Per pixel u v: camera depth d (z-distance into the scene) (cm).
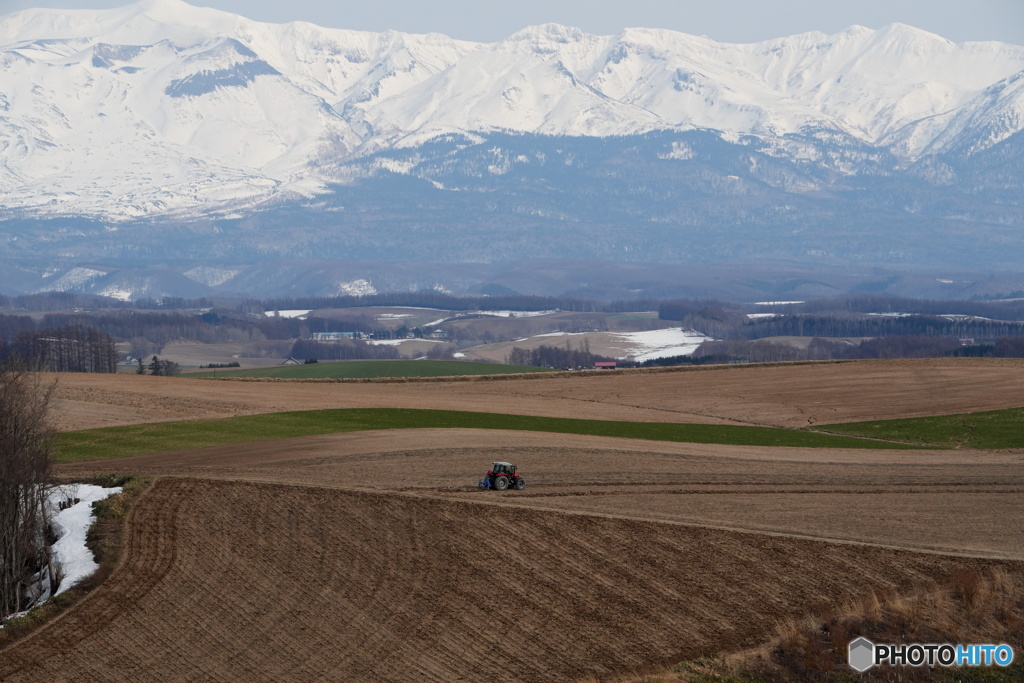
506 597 13150
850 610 12394
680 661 11400
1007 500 18012
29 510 15962
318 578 13888
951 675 11169
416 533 15375
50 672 11744
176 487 18038
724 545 14700
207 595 13475
